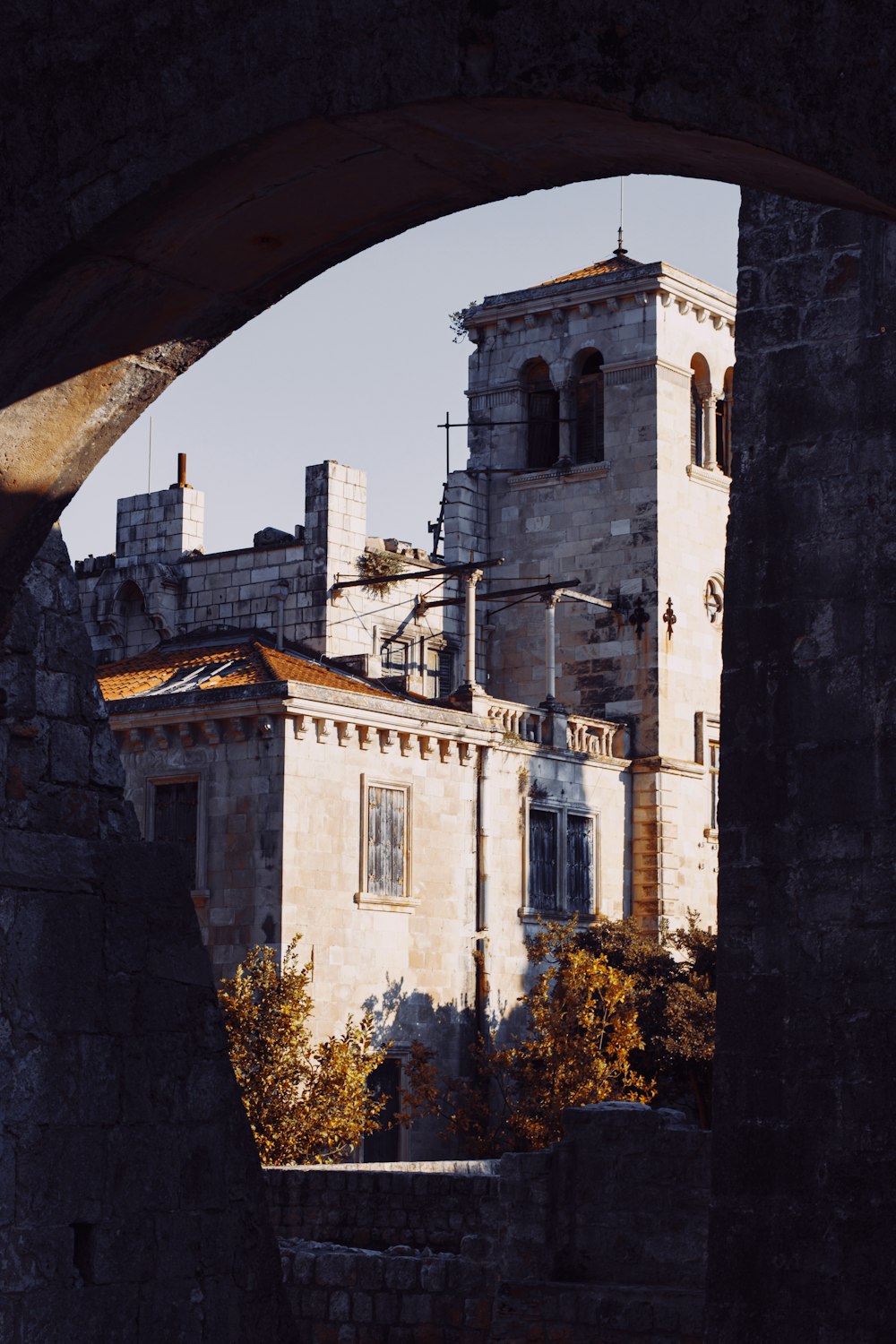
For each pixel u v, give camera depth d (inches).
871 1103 528.7
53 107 260.4
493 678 2349.9
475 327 2423.7
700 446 2358.5
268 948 1640.0
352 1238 987.9
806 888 552.7
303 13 241.9
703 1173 784.3
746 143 214.8
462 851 1903.3
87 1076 491.5
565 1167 805.9
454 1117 1772.9
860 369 572.7
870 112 206.2
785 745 565.0
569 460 2330.2
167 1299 504.4
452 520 2348.7
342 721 1763.0
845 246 581.9
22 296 263.7
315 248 276.1
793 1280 530.9
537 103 228.1
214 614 2263.8
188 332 287.6
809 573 570.3
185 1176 516.1
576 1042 1728.6
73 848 496.4
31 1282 468.1
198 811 1758.1
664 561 2246.6
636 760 2172.7
